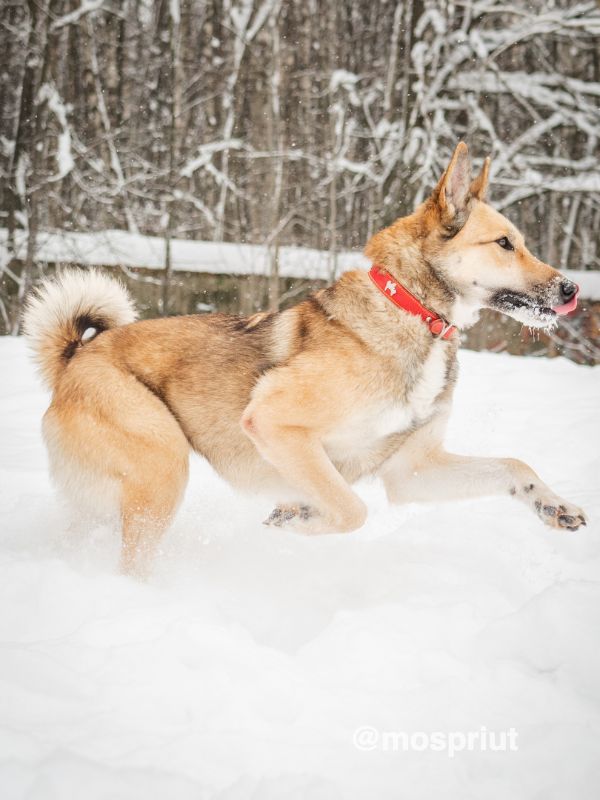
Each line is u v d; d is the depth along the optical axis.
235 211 16.98
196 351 3.79
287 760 2.09
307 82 16.80
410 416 3.62
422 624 2.85
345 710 2.33
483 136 15.45
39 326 3.99
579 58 17.14
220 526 4.22
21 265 13.55
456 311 3.66
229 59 16.91
